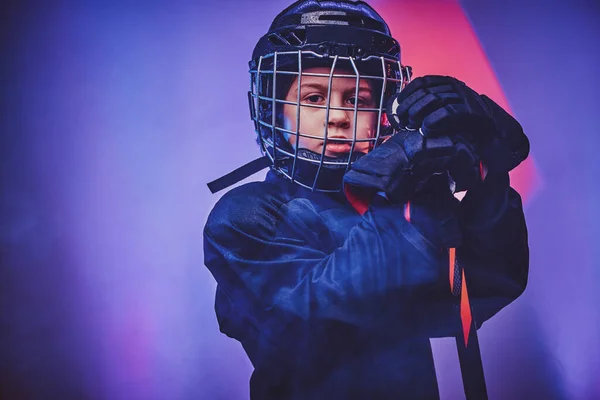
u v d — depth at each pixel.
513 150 0.98
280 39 1.17
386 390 1.11
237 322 1.24
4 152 2.35
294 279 1.08
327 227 1.15
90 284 2.31
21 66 2.37
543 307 2.41
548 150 2.53
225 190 2.33
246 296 1.11
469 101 0.91
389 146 0.94
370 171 0.92
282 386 1.14
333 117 1.15
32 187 2.35
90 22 2.40
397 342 1.11
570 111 2.54
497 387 2.32
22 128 2.36
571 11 2.55
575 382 2.32
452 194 0.98
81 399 2.23
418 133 0.93
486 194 0.99
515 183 2.53
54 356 2.24
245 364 2.23
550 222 2.49
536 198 2.52
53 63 2.38
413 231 0.96
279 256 1.13
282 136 1.22
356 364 1.10
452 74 2.55
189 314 2.29
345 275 0.99
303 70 1.16
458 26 2.55
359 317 1.01
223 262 1.15
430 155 0.91
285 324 1.05
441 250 0.97
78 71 2.39
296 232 1.15
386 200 1.00
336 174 1.18
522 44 2.55
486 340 2.37
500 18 2.55
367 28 1.19
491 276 1.03
